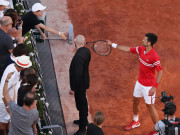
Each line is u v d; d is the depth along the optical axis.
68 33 59.09
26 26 46.75
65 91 47.31
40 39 56.59
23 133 27.75
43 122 37.38
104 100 47.75
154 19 71.44
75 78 37.31
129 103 47.59
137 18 71.12
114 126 43.38
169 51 61.22
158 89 51.03
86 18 68.81
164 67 56.62
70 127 41.78
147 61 38.44
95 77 52.31
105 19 69.38
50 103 45.00
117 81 51.91
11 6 52.97
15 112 27.09
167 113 30.33
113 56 57.59
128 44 62.22
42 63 52.06
